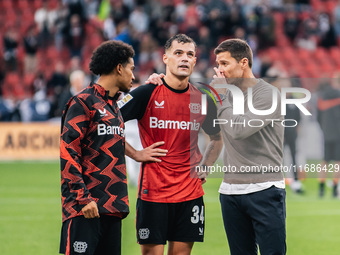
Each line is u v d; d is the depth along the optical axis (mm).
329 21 89625
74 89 43375
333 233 30516
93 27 82250
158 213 18000
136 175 44188
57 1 88812
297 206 38406
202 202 18531
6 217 34188
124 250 26812
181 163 18172
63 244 16016
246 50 17453
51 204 38531
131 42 74750
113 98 16688
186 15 83250
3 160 62500
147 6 83375
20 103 66625
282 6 91312
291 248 27391
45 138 63094
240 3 84312
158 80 18266
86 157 16047
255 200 17109
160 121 18188
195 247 27328
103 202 15969
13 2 89500
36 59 78438
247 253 17703
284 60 85125
